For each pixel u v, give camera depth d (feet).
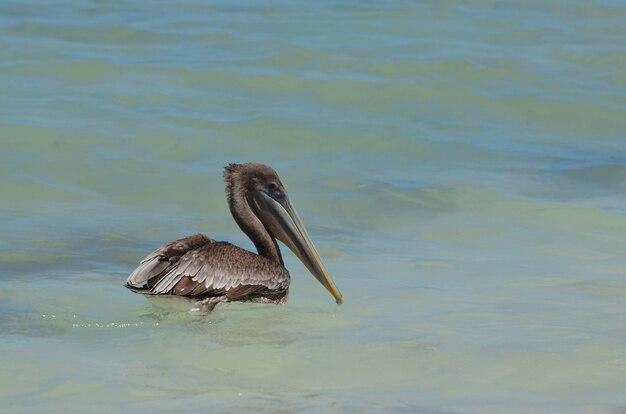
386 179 57.36
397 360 34.04
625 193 55.77
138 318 38.06
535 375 32.78
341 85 70.95
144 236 48.47
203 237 39.81
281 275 40.32
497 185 56.59
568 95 71.92
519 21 87.97
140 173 56.54
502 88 72.64
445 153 61.77
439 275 43.68
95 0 89.25
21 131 60.08
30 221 49.37
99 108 64.59
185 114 64.69
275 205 42.29
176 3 89.86
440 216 51.98
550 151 62.95
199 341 35.86
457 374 32.86
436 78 73.41
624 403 30.66
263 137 62.44
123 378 32.24
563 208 52.90
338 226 50.62
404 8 89.97
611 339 35.96
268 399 30.66
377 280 43.09
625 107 70.59
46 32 79.20
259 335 36.42
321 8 89.66
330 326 37.58
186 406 29.99
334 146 61.93
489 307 39.58
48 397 30.58
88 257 45.21
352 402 30.48
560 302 40.09
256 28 83.35
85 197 53.26
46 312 38.42
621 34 85.71
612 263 45.24
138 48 77.20
